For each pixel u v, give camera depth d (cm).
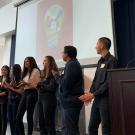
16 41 443
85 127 290
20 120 260
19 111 260
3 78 313
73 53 201
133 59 269
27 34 421
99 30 297
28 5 432
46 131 248
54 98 240
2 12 539
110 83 120
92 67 301
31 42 409
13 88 285
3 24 529
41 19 398
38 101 249
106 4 294
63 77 194
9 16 511
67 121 188
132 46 285
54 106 240
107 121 168
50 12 383
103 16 295
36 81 254
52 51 364
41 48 386
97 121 183
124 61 289
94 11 308
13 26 492
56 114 283
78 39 323
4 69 313
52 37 370
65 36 346
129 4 295
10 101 288
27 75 279
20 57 425
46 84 241
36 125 300
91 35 306
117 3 307
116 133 113
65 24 350
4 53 544
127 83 114
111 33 281
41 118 248
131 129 109
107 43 189
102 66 183
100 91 170
